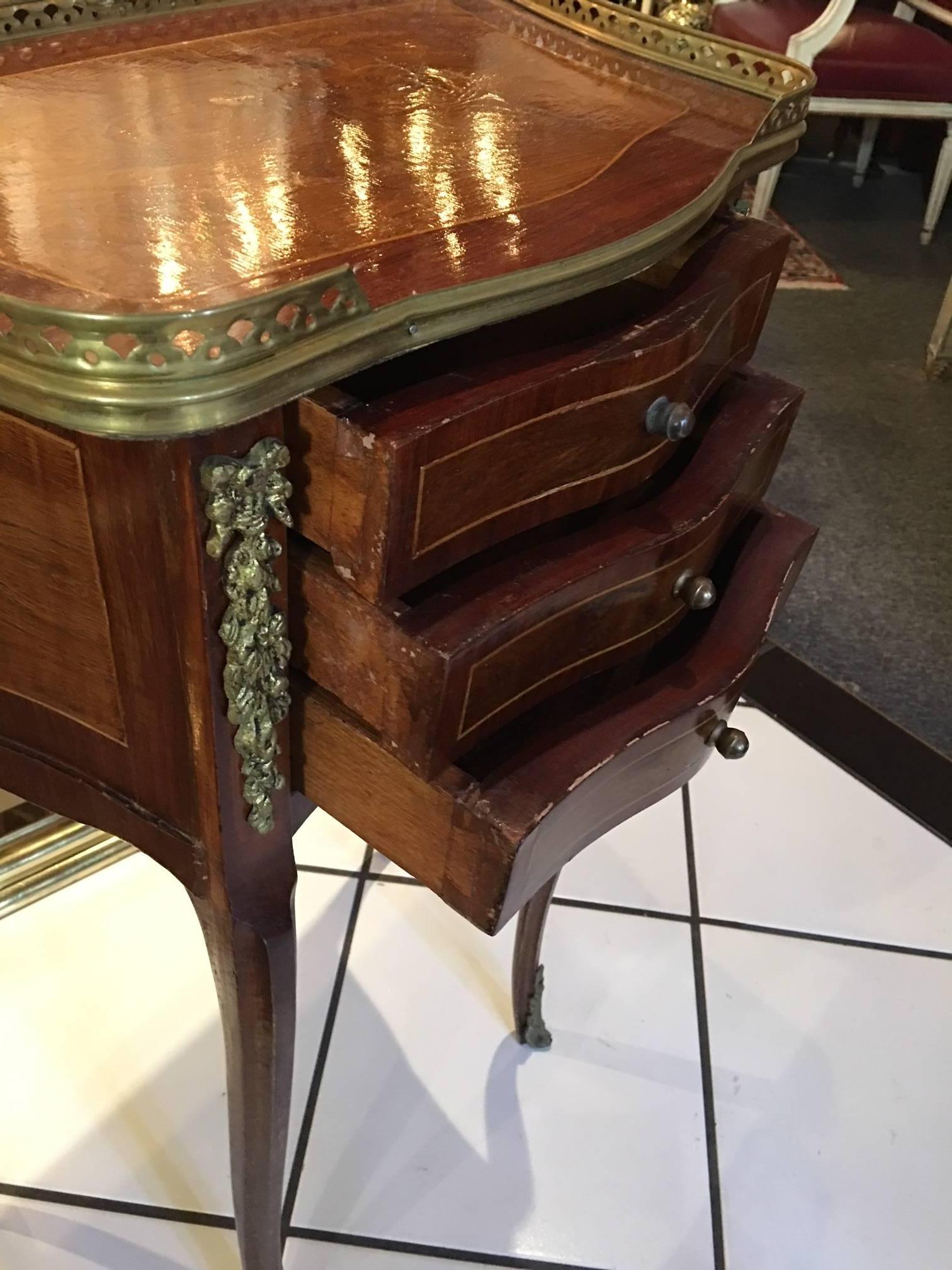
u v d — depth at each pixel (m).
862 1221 0.89
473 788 0.51
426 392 0.46
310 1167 0.88
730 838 1.20
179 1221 0.84
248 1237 0.72
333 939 1.05
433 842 0.53
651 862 1.16
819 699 1.40
